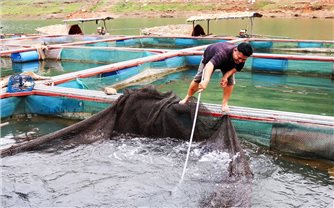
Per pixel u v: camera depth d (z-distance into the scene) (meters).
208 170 4.86
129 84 10.27
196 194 4.33
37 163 5.18
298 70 11.02
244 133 5.67
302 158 5.33
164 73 11.53
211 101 8.71
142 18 38.59
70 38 20.17
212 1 38.97
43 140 5.58
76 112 7.07
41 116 7.38
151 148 5.59
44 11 47.28
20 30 30.59
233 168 4.75
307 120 5.22
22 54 14.23
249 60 11.66
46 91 7.21
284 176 4.82
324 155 5.18
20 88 7.20
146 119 5.90
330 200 4.24
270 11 33.91
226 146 5.16
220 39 16.97
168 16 38.66
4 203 4.21
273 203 4.16
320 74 10.73
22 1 52.53
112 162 5.18
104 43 17.17
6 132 6.60
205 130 5.58
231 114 5.62
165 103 5.78
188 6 39.44
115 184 4.57
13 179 4.73
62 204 4.17
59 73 12.43
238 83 10.49
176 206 4.10
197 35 18.91
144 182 4.61
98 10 43.91
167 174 4.80
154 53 12.70
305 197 4.30
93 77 9.12
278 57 11.16
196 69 12.16
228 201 4.20
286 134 5.37
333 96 9.00
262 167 5.06
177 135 5.74
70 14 44.72
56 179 4.73
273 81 10.60
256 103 8.55
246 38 16.38
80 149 5.61
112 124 5.96
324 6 32.25
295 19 30.58
